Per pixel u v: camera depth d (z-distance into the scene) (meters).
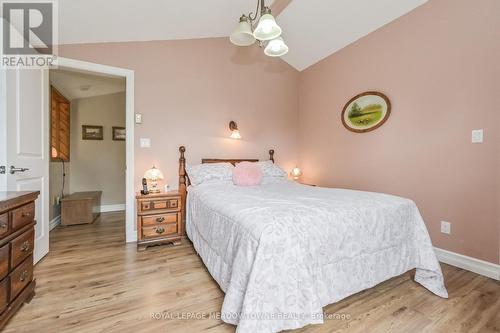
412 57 2.52
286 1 2.72
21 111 1.96
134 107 2.84
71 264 2.17
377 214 1.68
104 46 2.68
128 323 1.40
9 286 1.32
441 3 2.28
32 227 1.60
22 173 1.95
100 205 4.31
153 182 2.94
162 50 2.98
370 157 2.96
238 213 1.51
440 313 1.51
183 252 2.47
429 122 2.38
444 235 2.28
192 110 3.16
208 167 2.94
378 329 1.37
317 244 1.40
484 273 2.01
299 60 3.83
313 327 1.38
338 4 2.68
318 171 3.71
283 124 3.91
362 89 3.04
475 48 2.06
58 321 1.41
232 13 2.76
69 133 4.11
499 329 1.37
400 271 1.78
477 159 2.06
